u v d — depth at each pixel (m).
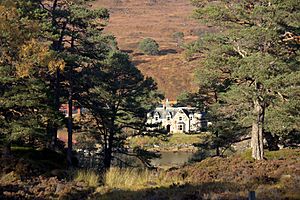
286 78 42.34
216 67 53.69
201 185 29.56
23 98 40.44
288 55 47.56
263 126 48.59
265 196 24.36
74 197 29.83
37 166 38.16
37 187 31.83
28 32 41.09
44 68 46.12
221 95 55.00
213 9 48.50
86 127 67.25
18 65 39.56
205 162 43.84
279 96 47.12
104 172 41.12
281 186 28.17
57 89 53.12
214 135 66.38
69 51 54.72
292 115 48.28
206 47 55.88
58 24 54.03
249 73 43.72
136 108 69.56
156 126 73.12
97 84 59.78
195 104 70.06
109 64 66.12
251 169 35.50
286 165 36.53
